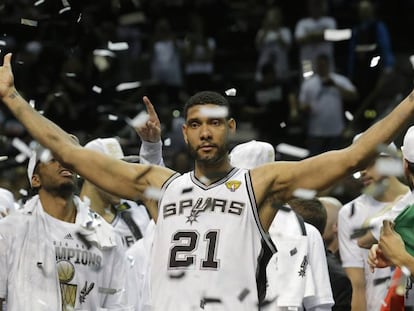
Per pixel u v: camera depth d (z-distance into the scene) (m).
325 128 16.89
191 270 6.69
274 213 6.84
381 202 9.24
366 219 8.77
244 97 19.69
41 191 7.89
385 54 17.84
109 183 7.04
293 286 7.88
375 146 6.43
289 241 8.00
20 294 7.56
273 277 7.90
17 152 14.91
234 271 6.68
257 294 6.75
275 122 18.03
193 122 6.89
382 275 9.13
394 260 6.75
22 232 7.68
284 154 16.06
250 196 6.78
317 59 17.05
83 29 18.59
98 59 18.42
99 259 7.89
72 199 8.01
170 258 6.75
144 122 8.71
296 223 8.13
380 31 17.86
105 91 18.31
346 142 16.81
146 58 19.06
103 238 7.93
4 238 7.64
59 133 7.20
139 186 7.04
